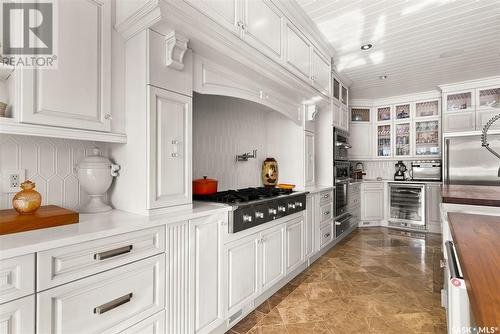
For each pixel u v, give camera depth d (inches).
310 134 124.3
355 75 157.9
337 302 86.2
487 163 152.9
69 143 58.9
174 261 55.4
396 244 149.4
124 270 46.4
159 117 55.9
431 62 138.9
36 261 36.2
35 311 36.3
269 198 85.1
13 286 34.3
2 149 49.6
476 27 104.6
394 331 71.0
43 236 39.1
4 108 43.6
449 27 104.9
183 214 57.2
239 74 79.5
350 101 209.0
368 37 113.4
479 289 20.4
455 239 34.8
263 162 119.3
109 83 55.8
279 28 86.4
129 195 58.4
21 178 51.8
